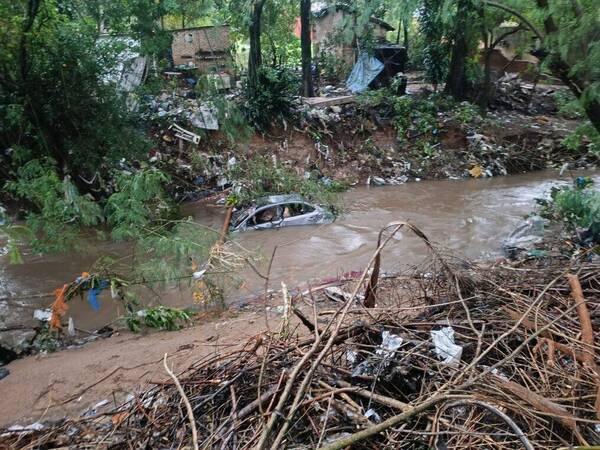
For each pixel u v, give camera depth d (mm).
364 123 19141
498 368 3982
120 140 12773
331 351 4168
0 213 8258
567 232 10438
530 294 5461
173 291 8695
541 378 3768
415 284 7031
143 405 4098
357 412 3432
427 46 23859
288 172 15297
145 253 9695
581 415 3455
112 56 12430
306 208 12039
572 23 8547
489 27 16484
